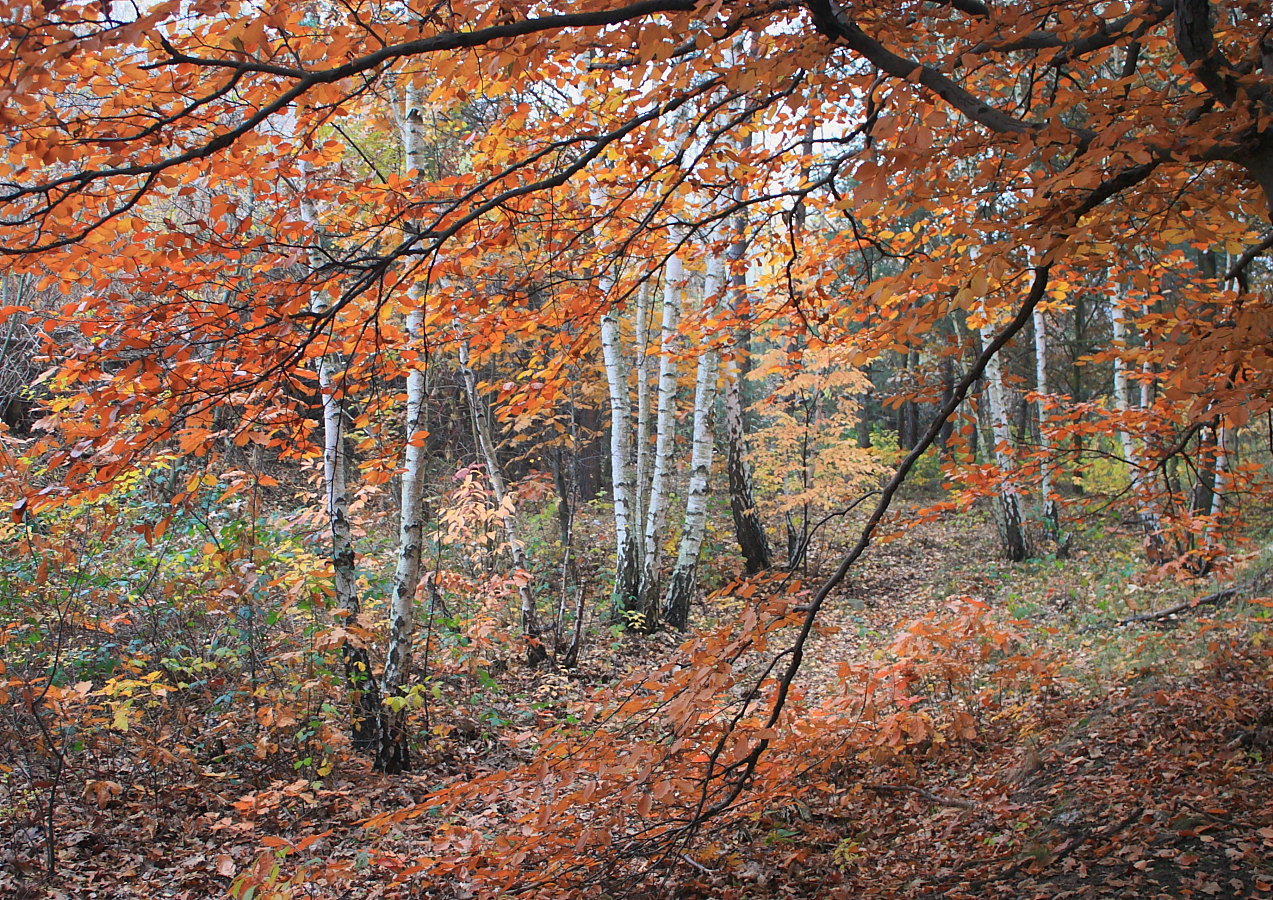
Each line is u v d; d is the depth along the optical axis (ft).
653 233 13.16
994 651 25.16
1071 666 23.20
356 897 13.39
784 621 8.65
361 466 11.87
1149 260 11.88
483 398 42.60
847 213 11.61
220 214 8.43
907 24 8.98
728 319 14.99
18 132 7.01
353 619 19.81
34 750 16.40
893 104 7.13
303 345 8.73
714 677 8.14
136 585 19.79
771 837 14.58
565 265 12.21
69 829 14.97
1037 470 14.21
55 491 8.18
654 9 7.20
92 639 19.36
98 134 7.70
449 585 26.35
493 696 25.58
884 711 20.47
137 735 17.15
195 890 13.50
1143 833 11.93
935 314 8.17
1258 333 7.07
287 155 8.79
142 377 8.16
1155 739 15.79
